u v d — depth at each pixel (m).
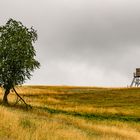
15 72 61.06
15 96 84.19
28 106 62.47
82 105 85.56
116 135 46.16
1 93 87.25
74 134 33.22
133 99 101.06
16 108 57.25
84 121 54.97
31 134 27.98
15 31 62.31
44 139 27.91
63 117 56.03
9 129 27.20
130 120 70.69
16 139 25.89
